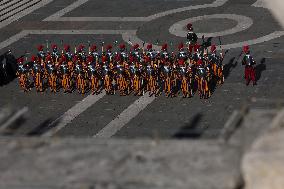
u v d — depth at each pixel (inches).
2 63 3014.3
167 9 3996.1
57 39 3607.3
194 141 1477.6
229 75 2839.6
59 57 3034.0
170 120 2454.5
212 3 4030.5
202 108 2536.9
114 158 1448.1
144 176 1352.1
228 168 1334.9
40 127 2498.8
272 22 3513.8
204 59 2775.6
